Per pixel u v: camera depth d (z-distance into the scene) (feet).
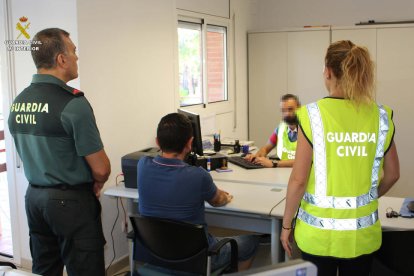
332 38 17.28
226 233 13.16
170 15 13.34
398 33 16.48
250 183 9.63
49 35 6.67
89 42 10.12
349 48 5.34
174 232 6.50
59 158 6.65
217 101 16.89
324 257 5.41
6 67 10.49
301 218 5.63
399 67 16.65
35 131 6.63
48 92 6.60
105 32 10.63
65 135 6.58
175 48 13.66
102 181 7.02
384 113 5.44
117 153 11.30
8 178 11.00
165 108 13.30
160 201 6.79
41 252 7.26
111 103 10.98
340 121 5.30
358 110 5.30
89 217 6.93
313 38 17.51
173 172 6.74
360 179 5.32
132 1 11.55
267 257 9.86
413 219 6.86
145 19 12.14
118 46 11.11
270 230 8.92
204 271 6.57
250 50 18.63
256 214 7.86
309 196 5.50
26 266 11.17
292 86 18.08
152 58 12.55
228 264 7.35
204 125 15.89
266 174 10.43
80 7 9.78
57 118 6.49
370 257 5.56
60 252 7.33
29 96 6.72
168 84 13.41
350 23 18.47
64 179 6.72
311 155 5.40
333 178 5.31
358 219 5.33
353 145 5.29
